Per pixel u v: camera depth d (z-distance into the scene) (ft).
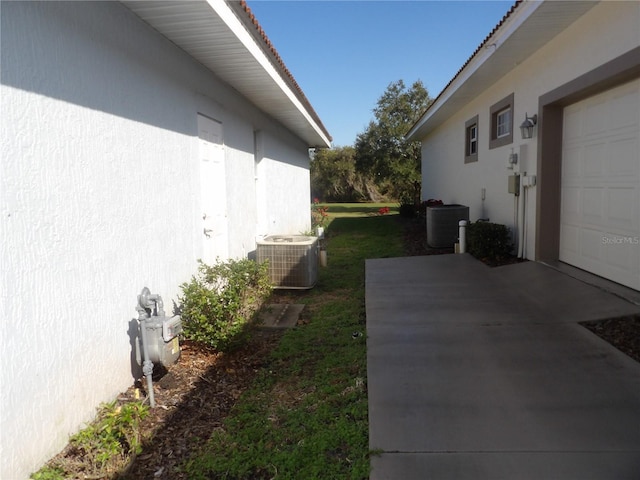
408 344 14.87
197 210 18.01
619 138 18.43
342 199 127.24
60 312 9.64
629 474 8.27
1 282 8.05
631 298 16.80
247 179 25.54
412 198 82.23
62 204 9.78
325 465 9.04
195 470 9.07
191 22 13.76
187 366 14.06
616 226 18.72
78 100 10.44
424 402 11.13
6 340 8.13
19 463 8.34
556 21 19.85
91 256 10.85
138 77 13.35
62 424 9.61
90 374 10.71
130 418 9.66
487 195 33.53
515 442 9.35
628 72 16.66
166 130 15.26
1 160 8.13
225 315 14.99
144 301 12.62
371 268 27.30
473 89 33.47
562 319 16.35
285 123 34.88
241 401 11.84
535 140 24.45
